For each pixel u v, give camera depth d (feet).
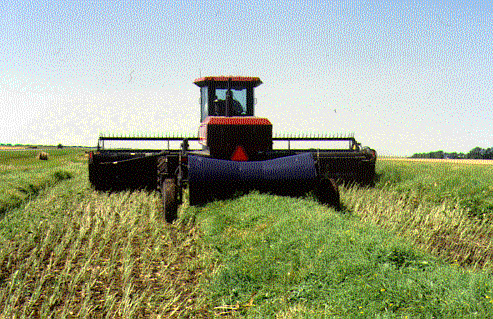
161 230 22.88
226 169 27.12
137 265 17.35
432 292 12.34
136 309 13.35
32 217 26.63
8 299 14.01
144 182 37.63
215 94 33.68
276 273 15.44
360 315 11.75
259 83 33.83
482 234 22.61
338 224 19.57
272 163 27.84
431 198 31.96
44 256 18.61
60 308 13.38
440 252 19.20
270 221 20.90
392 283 13.04
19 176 45.21
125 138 37.78
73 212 27.71
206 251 18.81
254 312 13.00
